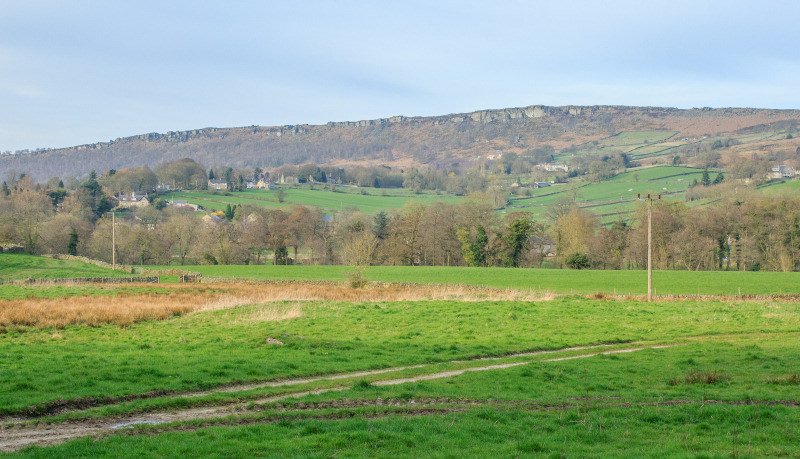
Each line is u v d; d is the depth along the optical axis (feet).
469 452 42.29
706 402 57.47
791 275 256.93
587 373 72.74
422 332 104.27
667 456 41.27
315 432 46.91
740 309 136.36
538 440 45.37
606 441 46.03
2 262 307.78
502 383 66.80
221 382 65.26
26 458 39.63
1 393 56.59
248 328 105.50
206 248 385.70
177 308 132.46
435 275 271.49
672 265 337.31
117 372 66.39
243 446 42.73
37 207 446.19
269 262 415.85
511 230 360.28
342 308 131.54
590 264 342.03
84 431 48.03
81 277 248.52
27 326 107.76
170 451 41.39
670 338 102.12
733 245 343.05
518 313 126.31
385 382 68.69
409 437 45.09
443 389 63.10
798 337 100.89
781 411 53.11
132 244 388.16
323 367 74.64
